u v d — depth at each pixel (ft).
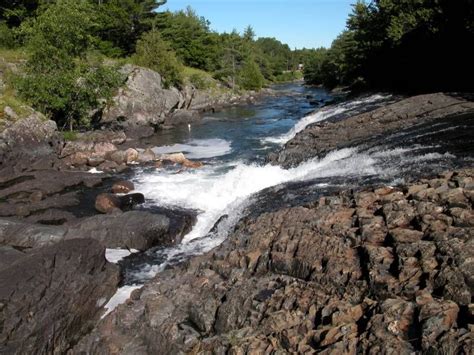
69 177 69.36
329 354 21.65
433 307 21.50
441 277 23.44
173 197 61.67
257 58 389.39
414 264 25.35
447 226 27.71
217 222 48.49
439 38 111.86
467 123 57.16
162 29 238.68
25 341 29.30
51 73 96.02
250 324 26.99
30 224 47.16
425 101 74.13
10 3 152.76
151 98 144.87
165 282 35.14
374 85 152.25
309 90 308.60
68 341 32.12
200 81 210.79
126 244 45.70
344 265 27.99
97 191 65.31
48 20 94.84
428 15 120.26
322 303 25.89
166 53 181.27
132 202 58.49
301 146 70.03
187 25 270.46
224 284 31.73
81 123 110.01
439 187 33.19
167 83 176.04
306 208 37.09
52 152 83.41
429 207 30.50
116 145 100.22
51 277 33.32
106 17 191.42
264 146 96.73
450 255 24.53
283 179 59.77
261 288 29.45
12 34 128.26
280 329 25.02
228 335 26.45
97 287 35.86
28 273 32.71
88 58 105.50
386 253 27.25
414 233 28.22
